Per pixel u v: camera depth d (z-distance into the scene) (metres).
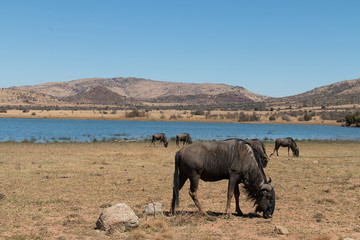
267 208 10.50
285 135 80.69
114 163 24.23
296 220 10.48
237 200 10.93
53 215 10.85
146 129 101.19
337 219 10.59
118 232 8.94
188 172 10.46
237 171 10.30
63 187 15.45
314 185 16.56
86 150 35.03
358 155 33.47
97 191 14.70
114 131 87.56
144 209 10.88
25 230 9.23
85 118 185.38
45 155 29.19
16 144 42.28
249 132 92.38
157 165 23.67
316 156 32.47
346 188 15.70
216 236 8.78
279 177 19.00
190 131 93.88
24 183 16.30
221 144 10.42
